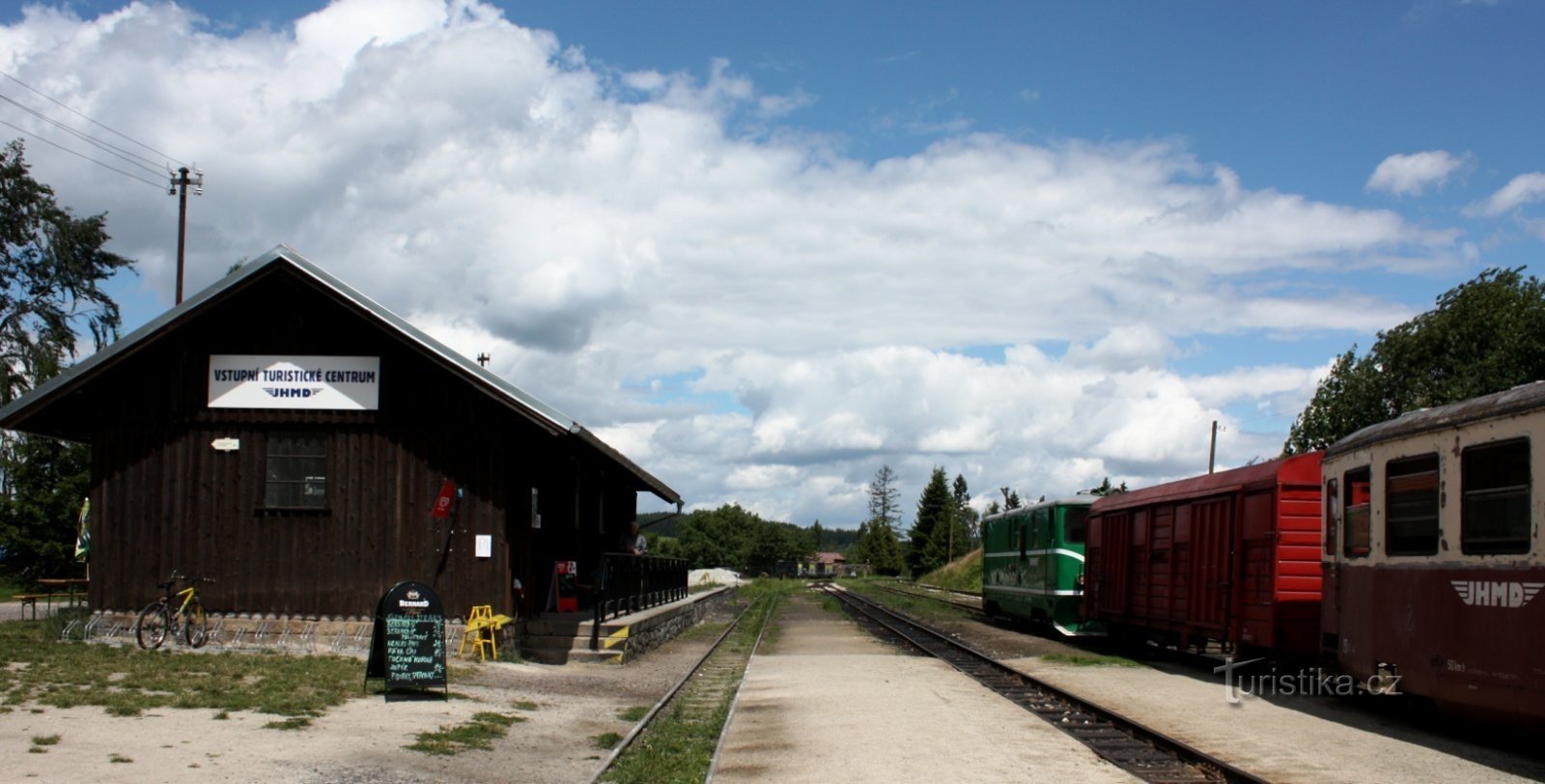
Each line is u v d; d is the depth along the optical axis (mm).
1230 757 10516
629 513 30469
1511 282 30422
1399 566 12203
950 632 28000
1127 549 21953
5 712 10562
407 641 13242
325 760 9336
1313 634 15578
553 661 18531
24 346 39031
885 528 123188
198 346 17984
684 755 10680
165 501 17781
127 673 13359
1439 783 9352
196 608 17297
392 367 17875
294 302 18000
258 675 13828
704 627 30766
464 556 17531
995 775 9695
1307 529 15742
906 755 10656
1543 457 9805
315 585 17547
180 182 34125
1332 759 10438
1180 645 19594
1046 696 14836
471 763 9852
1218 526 17781
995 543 31891
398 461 17719
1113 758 10359
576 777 9586
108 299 41219
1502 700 10312
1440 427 11500
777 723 12836
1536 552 9852
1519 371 28500
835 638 26625
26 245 39906
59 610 20109
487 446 17656
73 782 7996
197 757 9078
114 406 18000
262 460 17797
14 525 32062
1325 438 33250
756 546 134125
